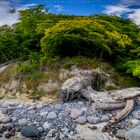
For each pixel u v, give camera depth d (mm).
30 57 12156
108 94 9180
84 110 8812
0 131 8016
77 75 10016
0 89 11281
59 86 10328
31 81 10867
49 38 10883
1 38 13797
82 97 9711
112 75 10766
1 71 12266
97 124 8164
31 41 13516
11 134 7824
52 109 9078
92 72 10125
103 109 8711
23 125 8281
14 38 14062
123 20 13695
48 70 11008
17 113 9070
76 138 7508
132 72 10469
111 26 11891
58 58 11375
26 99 10320
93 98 9109
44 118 8578
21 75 11234
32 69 11328
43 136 7703
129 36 12344
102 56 12062
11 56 14422
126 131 7617
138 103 9055
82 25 10758
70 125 8133
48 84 10547
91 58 11602
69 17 13398
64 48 11633
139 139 7164
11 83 11242
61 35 10711
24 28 13805
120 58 11625
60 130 7914
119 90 9391
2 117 8648
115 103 8781
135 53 11844
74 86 9562
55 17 13461
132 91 9148
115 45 11750
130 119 8250
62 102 9617
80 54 11867
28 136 7699
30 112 8992
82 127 8031
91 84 9883
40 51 12836
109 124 8055
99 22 12008
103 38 10891
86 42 11297
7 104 9859
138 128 7445
